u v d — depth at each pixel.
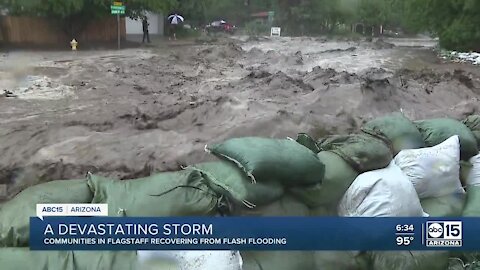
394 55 18.66
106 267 2.71
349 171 3.54
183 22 21.45
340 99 7.17
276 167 3.06
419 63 17.45
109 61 15.64
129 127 6.51
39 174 4.79
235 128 5.86
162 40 23.23
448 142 3.97
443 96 8.48
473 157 4.29
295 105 7.10
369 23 18.59
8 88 10.16
